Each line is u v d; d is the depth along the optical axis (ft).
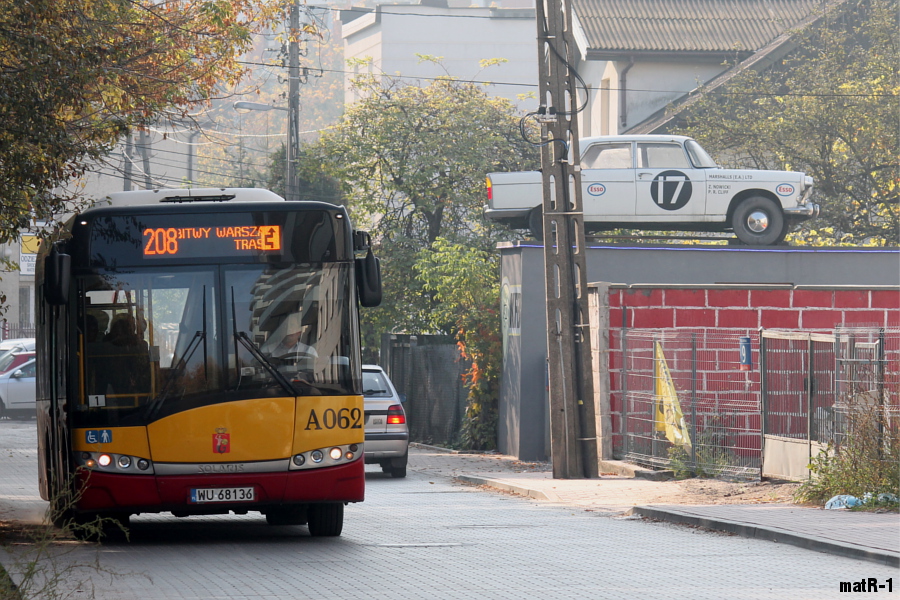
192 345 127.44
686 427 216.95
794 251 275.18
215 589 100.53
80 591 99.09
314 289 130.72
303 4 403.54
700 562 117.91
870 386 164.25
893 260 277.64
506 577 107.76
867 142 380.37
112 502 124.67
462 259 300.61
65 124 154.40
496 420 297.74
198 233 129.59
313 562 117.80
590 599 95.91
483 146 426.92
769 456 195.83
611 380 246.68
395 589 100.68
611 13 458.91
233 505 126.21
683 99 447.42
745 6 467.93
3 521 159.22
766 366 197.67
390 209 446.19
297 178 408.46
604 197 270.46
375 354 409.90
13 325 554.46
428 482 231.30
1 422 410.31
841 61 395.96
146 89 187.32
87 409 125.59
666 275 271.90
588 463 222.28
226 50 203.41
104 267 128.16
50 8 133.39
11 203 133.90
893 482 159.74
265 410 127.03
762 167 402.11
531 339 274.57
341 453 128.88
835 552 123.65
